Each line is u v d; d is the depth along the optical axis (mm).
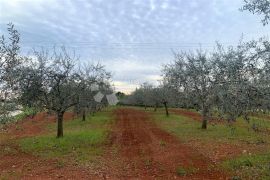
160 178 15633
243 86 12875
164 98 52094
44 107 26578
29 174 16359
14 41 15555
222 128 32531
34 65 25156
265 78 12703
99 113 62625
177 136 28547
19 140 27172
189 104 33969
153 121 45562
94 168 17641
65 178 15562
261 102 12797
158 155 20609
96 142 26172
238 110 13359
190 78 31484
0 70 15438
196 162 18266
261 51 13609
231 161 17938
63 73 26422
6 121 16344
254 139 25406
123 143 26203
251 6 13070
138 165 18219
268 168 16297
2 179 15242
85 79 30656
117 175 16203
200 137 27109
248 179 14992
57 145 24234
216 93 16188
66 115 57406
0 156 21141
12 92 16062
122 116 55750
